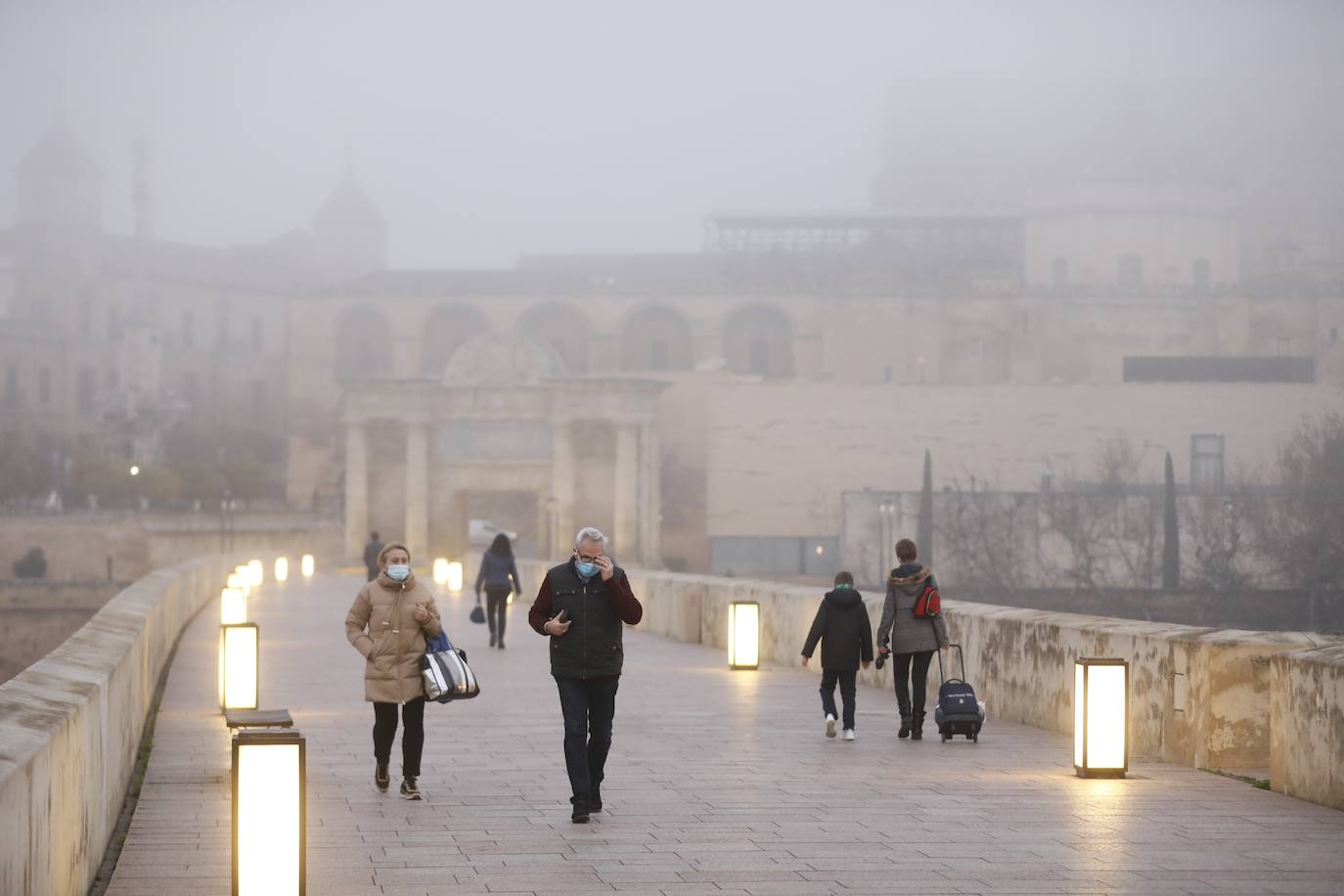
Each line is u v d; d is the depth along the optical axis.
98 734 14.48
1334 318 191.00
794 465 160.50
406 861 14.52
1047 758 21.34
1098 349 194.25
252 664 27.44
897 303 194.38
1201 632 21.08
